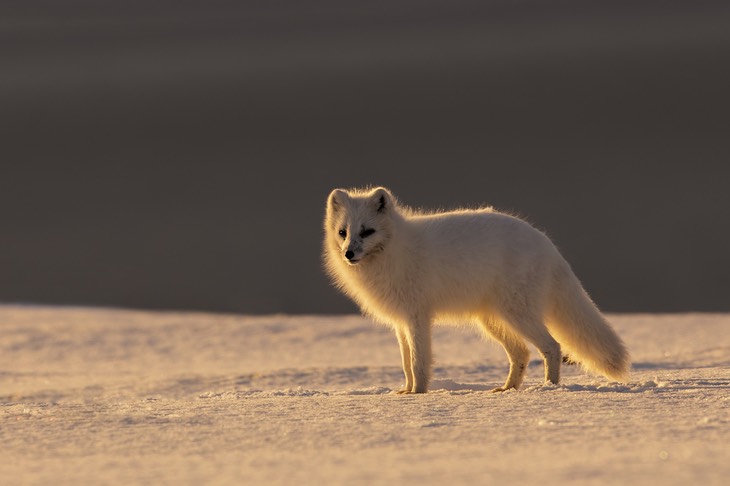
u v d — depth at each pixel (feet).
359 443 30.01
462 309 47.62
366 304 49.16
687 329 99.30
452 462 26.53
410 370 48.91
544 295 46.93
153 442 31.48
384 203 46.73
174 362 94.43
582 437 29.60
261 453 29.01
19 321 128.47
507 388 49.08
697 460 25.46
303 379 71.10
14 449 30.94
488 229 46.93
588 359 48.37
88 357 98.89
